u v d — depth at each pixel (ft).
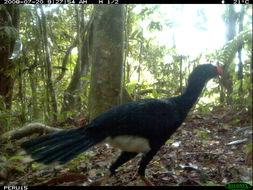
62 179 3.92
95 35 5.88
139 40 8.86
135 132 3.50
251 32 3.65
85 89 8.23
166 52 8.70
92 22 8.67
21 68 6.39
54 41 8.20
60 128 6.20
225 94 6.91
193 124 6.13
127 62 8.94
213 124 5.91
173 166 4.33
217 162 4.31
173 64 8.13
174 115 3.67
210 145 5.00
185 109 3.81
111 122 3.46
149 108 3.55
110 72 5.81
